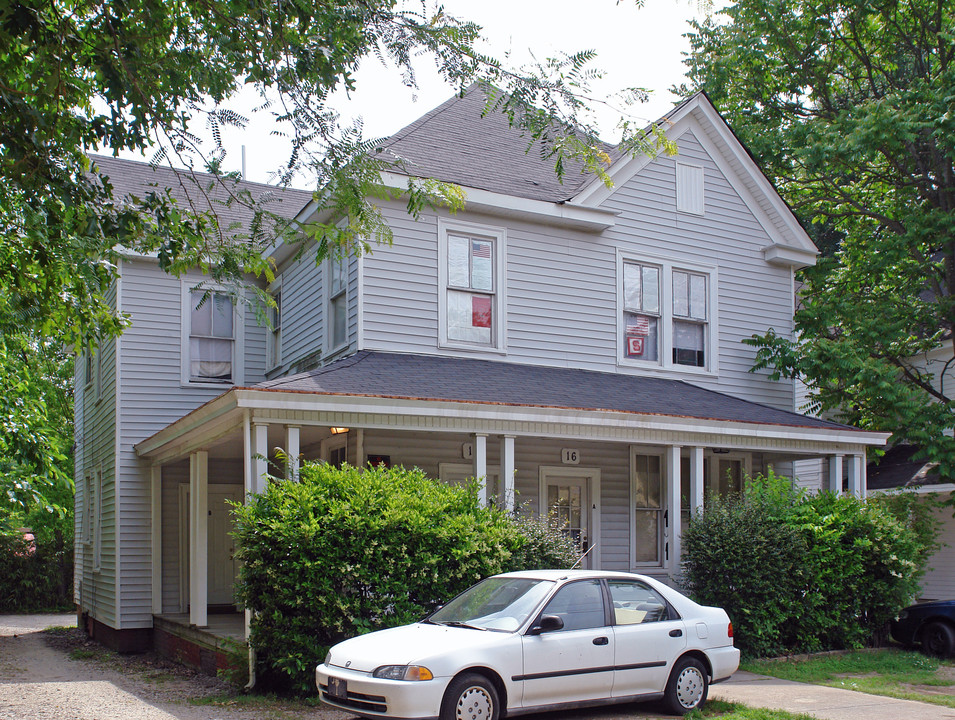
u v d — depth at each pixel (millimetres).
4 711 10438
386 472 11461
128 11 7945
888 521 14438
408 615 10094
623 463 16359
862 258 22906
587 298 16219
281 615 9828
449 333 14844
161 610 16906
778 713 8914
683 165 17672
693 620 9172
